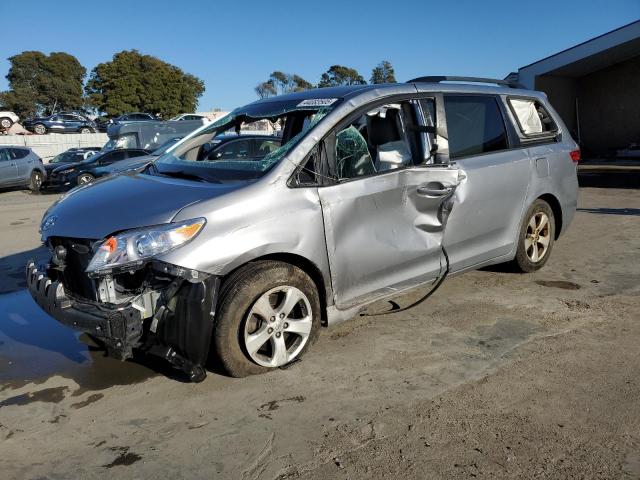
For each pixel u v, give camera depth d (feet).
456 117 15.07
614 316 14.73
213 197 11.09
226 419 10.30
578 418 9.98
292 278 11.61
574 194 18.83
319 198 11.96
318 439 9.59
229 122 15.56
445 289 17.19
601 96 72.74
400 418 10.14
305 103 13.85
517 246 16.99
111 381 12.05
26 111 191.72
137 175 14.14
